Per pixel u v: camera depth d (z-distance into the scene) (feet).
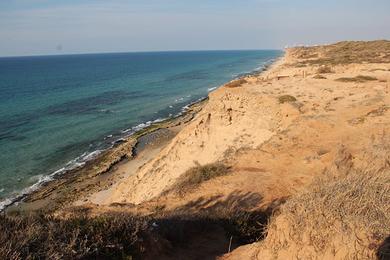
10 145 144.66
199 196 43.80
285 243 20.54
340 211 18.67
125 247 20.59
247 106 87.15
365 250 16.72
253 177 46.78
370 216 17.74
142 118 193.26
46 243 18.20
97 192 100.94
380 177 21.30
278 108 79.20
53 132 164.96
